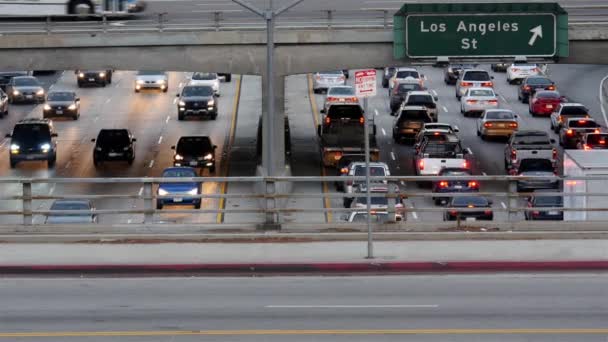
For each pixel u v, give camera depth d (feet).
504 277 101.40
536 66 368.27
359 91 107.65
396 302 90.89
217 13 255.09
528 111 331.16
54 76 384.06
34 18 259.19
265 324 83.61
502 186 247.50
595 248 111.14
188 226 118.93
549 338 79.25
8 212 118.93
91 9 260.21
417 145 256.93
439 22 245.45
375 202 188.03
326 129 262.88
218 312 87.61
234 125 316.40
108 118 325.62
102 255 109.40
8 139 300.20
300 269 104.58
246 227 119.24
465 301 91.09
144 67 255.29
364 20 263.29
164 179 118.42
